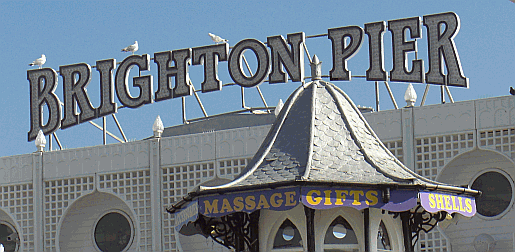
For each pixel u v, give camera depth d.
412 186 15.36
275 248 16.58
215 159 40.69
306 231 16.19
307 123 17.03
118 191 42.47
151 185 41.75
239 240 17.19
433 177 36.66
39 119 47.72
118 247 42.88
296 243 16.41
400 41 42.34
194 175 40.91
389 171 16.14
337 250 16.11
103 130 46.44
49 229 43.78
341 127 17.06
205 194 15.94
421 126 37.00
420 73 41.44
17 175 44.62
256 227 16.86
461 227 36.56
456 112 36.50
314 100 17.42
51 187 43.91
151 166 41.91
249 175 16.28
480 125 35.97
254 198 15.48
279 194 15.25
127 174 42.75
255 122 44.59
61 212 43.66
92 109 46.91
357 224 16.25
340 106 17.42
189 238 41.09
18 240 44.72
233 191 15.56
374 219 16.31
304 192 15.04
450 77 40.75
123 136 46.22
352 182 15.12
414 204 15.44
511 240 35.47
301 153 16.42
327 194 15.12
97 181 42.94
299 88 17.95
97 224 43.50
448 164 36.47
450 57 41.00
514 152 35.28
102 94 47.00
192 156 41.19
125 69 47.12
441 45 41.25
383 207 15.30
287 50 44.66
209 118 46.66
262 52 44.78
